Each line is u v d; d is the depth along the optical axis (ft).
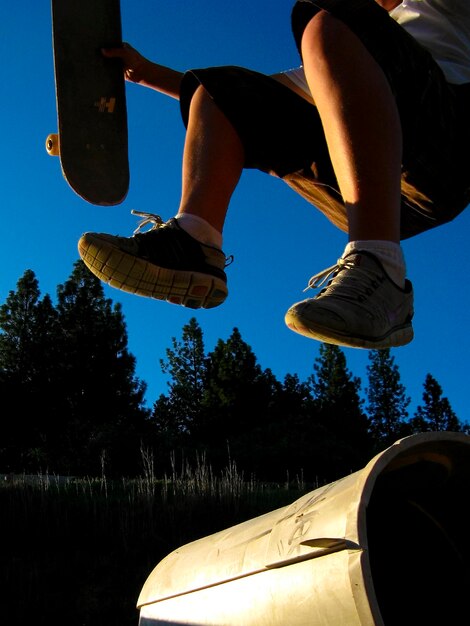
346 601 2.89
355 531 2.85
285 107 4.84
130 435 68.33
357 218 4.10
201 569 4.89
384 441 130.52
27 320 120.26
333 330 3.80
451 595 3.41
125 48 5.21
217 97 4.74
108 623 20.66
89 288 124.77
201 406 136.46
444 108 4.64
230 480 34.81
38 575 23.57
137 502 30.17
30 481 36.68
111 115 5.05
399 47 4.26
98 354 120.67
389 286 4.05
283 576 3.51
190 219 4.58
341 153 4.11
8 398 108.58
